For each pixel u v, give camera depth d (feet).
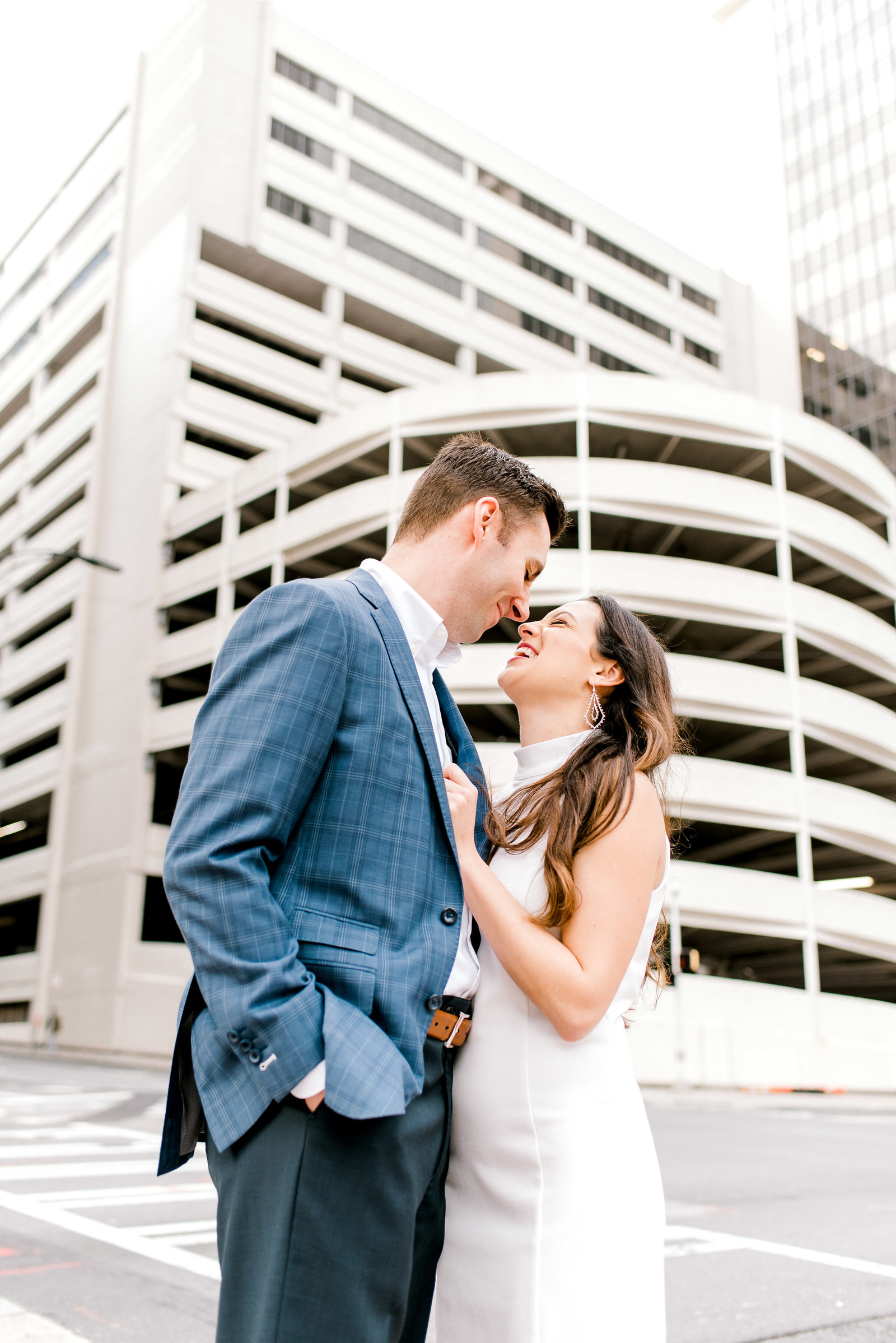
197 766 4.64
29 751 120.98
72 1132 30.09
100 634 106.52
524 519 5.79
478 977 5.38
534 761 6.23
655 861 5.59
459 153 127.24
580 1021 4.99
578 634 6.41
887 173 159.43
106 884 93.97
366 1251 4.24
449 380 119.03
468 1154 5.25
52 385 130.41
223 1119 4.24
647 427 84.43
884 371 150.41
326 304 112.57
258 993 4.11
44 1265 13.83
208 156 108.27
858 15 173.58
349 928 4.54
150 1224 16.85
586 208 140.36
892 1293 12.86
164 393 104.17
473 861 5.10
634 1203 5.12
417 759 4.97
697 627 86.07
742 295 164.25
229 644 4.96
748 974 94.84
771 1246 15.80
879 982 106.32
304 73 116.57
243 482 95.40
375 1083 4.12
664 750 6.12
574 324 133.59
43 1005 97.81
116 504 109.50
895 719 87.81
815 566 95.55
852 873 99.04
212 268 105.91
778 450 87.04
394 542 5.98
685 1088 61.16
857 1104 57.82
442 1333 5.19
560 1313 4.82
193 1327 11.08
